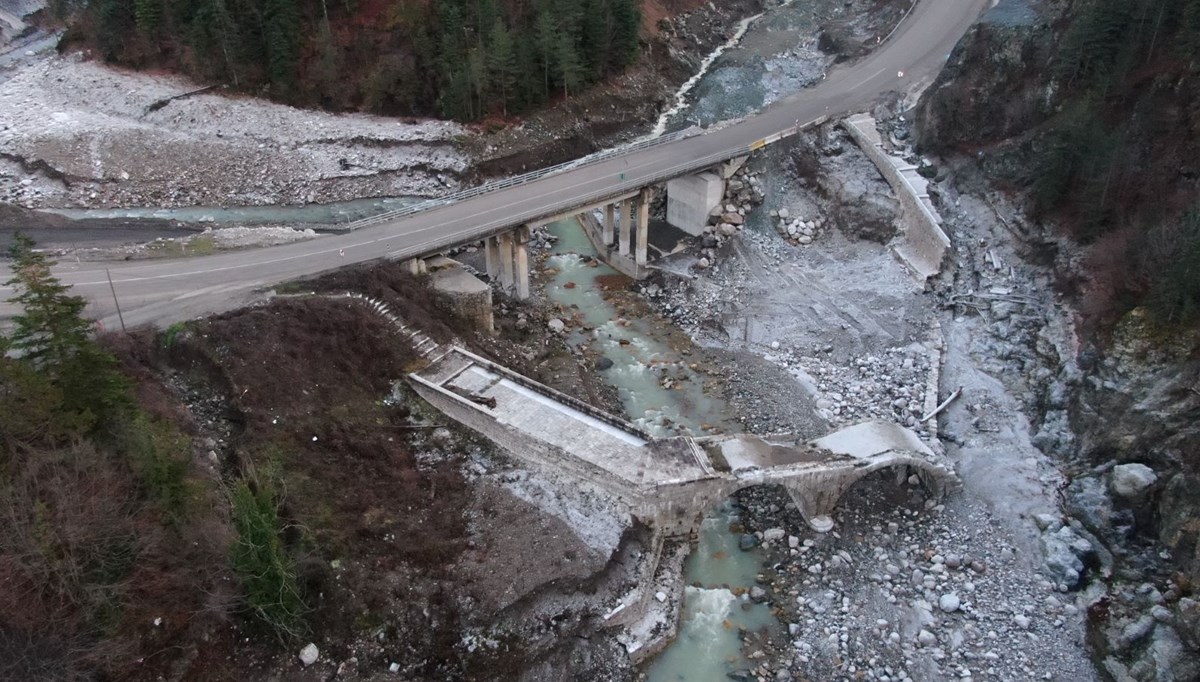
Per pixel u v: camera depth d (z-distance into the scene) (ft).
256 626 106.11
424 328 157.58
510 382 148.97
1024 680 112.88
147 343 135.95
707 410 164.66
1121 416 137.49
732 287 198.90
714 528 138.51
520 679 110.22
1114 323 148.56
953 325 179.01
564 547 122.83
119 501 101.55
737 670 115.34
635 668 115.65
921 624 120.78
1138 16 175.52
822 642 118.73
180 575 103.14
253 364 135.44
